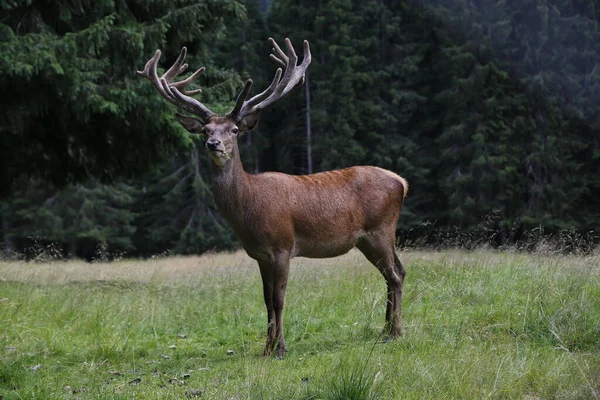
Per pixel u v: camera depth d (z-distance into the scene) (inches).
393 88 2274.9
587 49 2162.9
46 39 806.5
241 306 612.4
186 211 2474.2
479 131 2060.8
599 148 2068.2
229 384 392.2
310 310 569.3
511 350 406.6
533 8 2183.8
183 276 830.5
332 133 2255.2
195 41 1012.5
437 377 353.7
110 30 853.8
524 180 2044.8
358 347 442.6
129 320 586.9
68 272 913.5
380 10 2374.5
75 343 523.5
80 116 855.7
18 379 418.9
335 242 484.1
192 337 550.9
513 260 663.1
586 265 577.3
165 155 997.8
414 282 626.8
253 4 2539.4
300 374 398.3
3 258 1171.9
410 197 2127.2
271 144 2541.8
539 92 2087.8
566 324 446.0
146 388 398.6
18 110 887.1
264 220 454.9
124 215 2439.7
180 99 481.1
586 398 323.0
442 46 2241.6
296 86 497.0
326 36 2397.9
